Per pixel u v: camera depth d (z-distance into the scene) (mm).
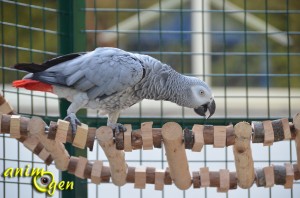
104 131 6598
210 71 14492
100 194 9328
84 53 7559
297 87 14289
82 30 8844
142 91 7590
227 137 6527
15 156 8750
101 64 7340
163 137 6488
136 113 10953
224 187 6910
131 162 9156
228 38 14578
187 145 6574
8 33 11516
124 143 6633
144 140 6582
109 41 13508
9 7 11539
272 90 14148
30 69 7312
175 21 14062
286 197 9461
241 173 6738
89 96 7395
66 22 8836
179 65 14070
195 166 9320
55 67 7379
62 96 7504
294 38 14227
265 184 6910
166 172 7027
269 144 6672
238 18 14578
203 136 6547
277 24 14492
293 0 14625
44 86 7418
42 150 7191
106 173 7051
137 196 9406
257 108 11875
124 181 7012
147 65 7527
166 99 7730
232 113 11812
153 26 14008
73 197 8703
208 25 14258
